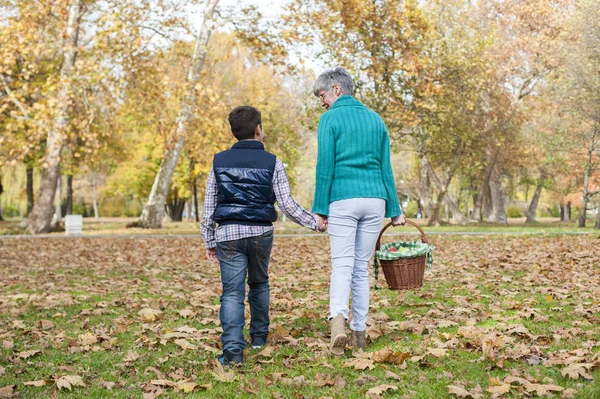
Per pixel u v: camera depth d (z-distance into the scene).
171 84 23.47
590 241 14.44
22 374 3.76
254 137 4.19
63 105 21.34
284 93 42.03
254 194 3.98
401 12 24.72
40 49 22.03
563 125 30.59
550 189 42.94
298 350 4.19
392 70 25.64
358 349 4.00
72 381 3.49
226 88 38.25
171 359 4.09
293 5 24.25
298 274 9.15
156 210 28.00
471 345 4.02
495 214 40.06
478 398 2.98
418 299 6.21
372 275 8.52
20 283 8.77
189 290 7.62
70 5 24.64
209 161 29.81
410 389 3.20
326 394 3.19
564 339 4.18
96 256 13.69
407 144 32.00
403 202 66.00
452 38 29.09
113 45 21.77
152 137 39.41
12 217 70.88
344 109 4.08
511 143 33.12
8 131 24.52
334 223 4.02
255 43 25.03
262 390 3.32
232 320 3.91
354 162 4.00
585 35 26.09
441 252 12.56
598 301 5.63
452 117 28.19
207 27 25.69
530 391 3.02
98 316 5.87
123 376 3.73
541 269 8.41
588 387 3.01
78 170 36.34
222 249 4.00
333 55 24.92
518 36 34.28
